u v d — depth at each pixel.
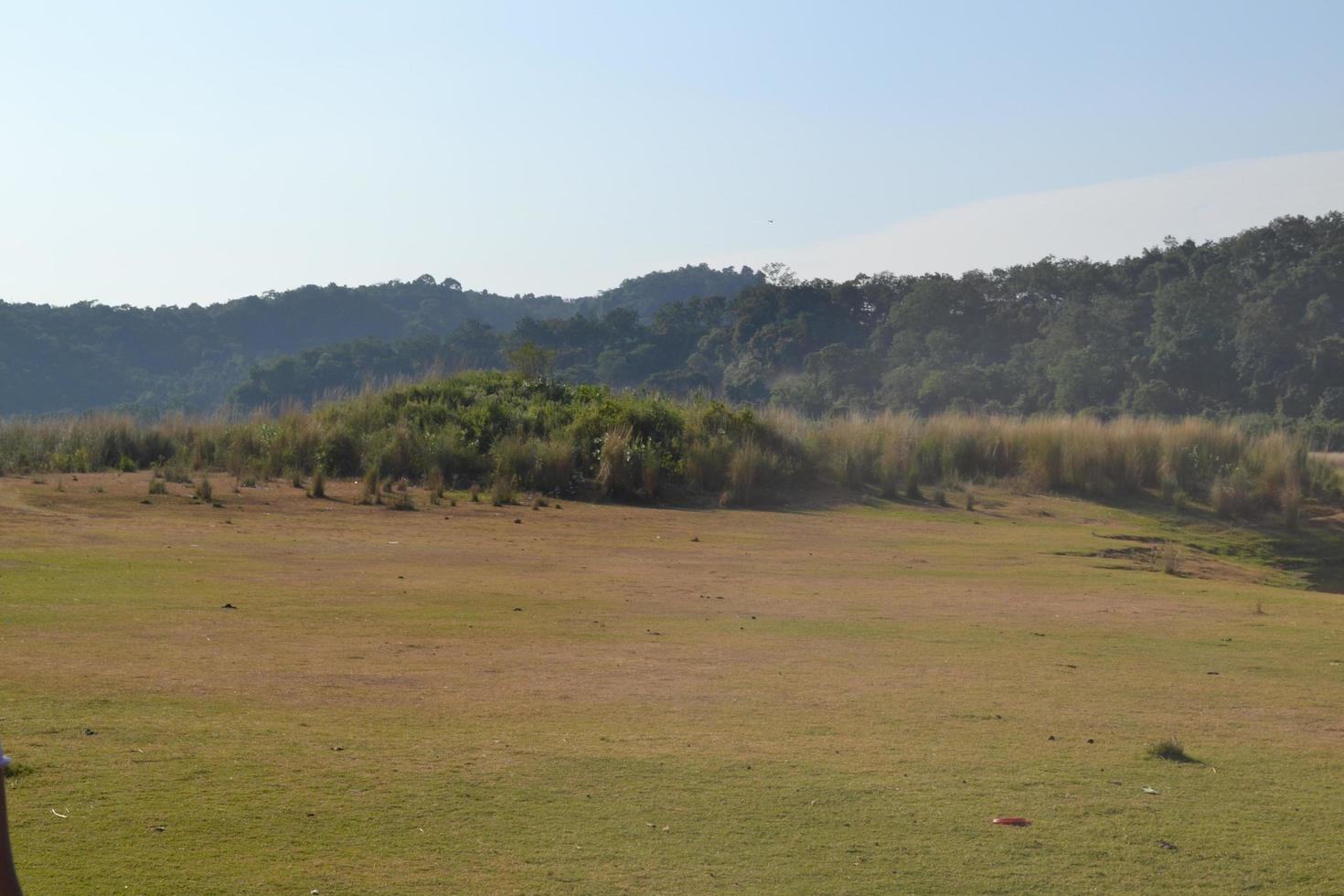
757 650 9.89
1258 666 9.73
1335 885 5.04
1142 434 26.94
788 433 27.09
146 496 19.89
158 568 13.22
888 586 14.10
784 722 7.54
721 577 14.45
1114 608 12.88
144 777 6.04
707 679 8.73
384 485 22.80
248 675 8.32
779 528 20.38
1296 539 22.39
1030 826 5.71
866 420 29.38
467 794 5.97
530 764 6.48
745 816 5.76
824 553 17.22
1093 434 26.78
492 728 7.21
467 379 29.56
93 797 5.72
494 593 12.48
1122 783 6.42
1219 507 24.11
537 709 7.71
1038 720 7.75
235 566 13.71
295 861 5.04
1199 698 8.51
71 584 11.80
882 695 8.38
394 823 5.54
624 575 14.31
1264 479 24.81
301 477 23.09
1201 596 14.09
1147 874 5.13
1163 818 5.86
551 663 9.12
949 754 6.89
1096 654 10.12
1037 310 81.69
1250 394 61.59
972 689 8.62
